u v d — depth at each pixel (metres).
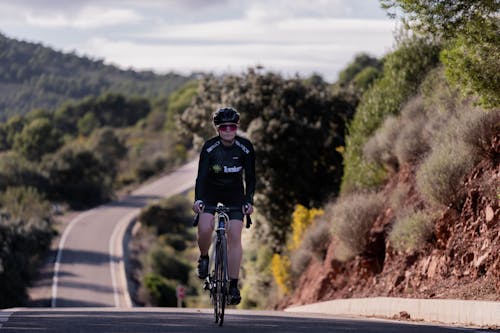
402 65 34.12
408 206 25.20
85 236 109.62
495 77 16.75
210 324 13.72
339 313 25.92
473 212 21.12
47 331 11.80
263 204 45.94
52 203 143.25
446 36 17.03
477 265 19.80
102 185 152.12
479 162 22.03
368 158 31.53
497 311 15.33
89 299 73.56
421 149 27.11
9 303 65.06
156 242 112.19
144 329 12.34
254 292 44.00
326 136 46.38
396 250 24.98
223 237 13.26
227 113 13.22
